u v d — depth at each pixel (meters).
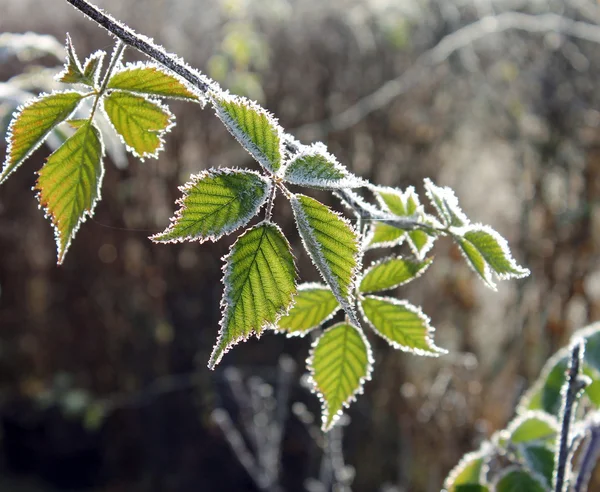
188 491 2.44
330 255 0.48
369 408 2.17
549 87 2.04
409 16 2.07
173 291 2.40
